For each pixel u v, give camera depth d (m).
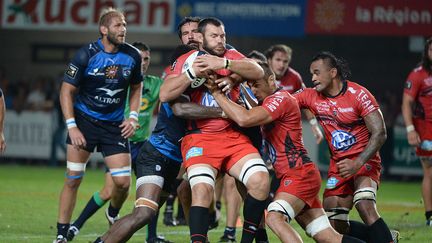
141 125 17.73
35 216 19.27
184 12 38.50
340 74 13.09
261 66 12.35
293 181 12.02
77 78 14.62
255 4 37.81
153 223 14.91
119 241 12.16
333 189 13.41
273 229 11.82
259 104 12.48
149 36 44.91
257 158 12.04
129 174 15.12
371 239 13.05
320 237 12.27
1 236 15.89
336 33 37.22
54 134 37.66
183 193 13.86
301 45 43.44
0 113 15.06
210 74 11.91
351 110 13.03
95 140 14.95
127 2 39.09
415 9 36.56
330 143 13.42
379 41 42.81
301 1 37.44
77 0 39.59
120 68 14.80
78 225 15.85
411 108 19.17
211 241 15.74
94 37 45.28
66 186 14.88
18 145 38.53
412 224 18.88
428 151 18.98
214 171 12.08
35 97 39.03
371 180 13.19
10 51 45.75
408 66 42.69
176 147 12.70
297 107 12.20
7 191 25.06
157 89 17.80
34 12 39.94
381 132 12.84
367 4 36.97
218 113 12.13
